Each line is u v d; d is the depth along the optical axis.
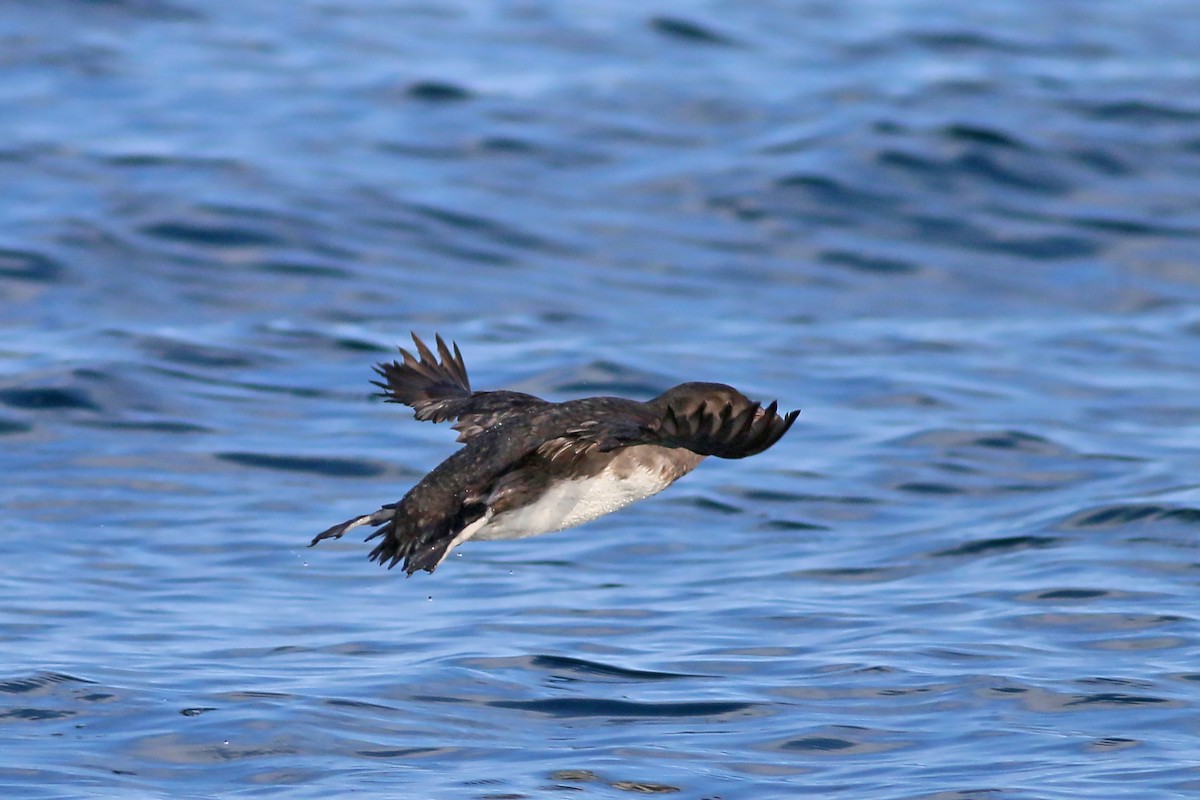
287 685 10.52
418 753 9.55
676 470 8.20
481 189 23.05
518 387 17.11
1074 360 18.61
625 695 10.45
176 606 12.03
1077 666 10.75
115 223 20.72
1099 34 31.94
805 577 12.79
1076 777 9.06
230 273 19.86
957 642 11.24
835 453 15.68
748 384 17.47
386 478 14.98
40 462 14.85
